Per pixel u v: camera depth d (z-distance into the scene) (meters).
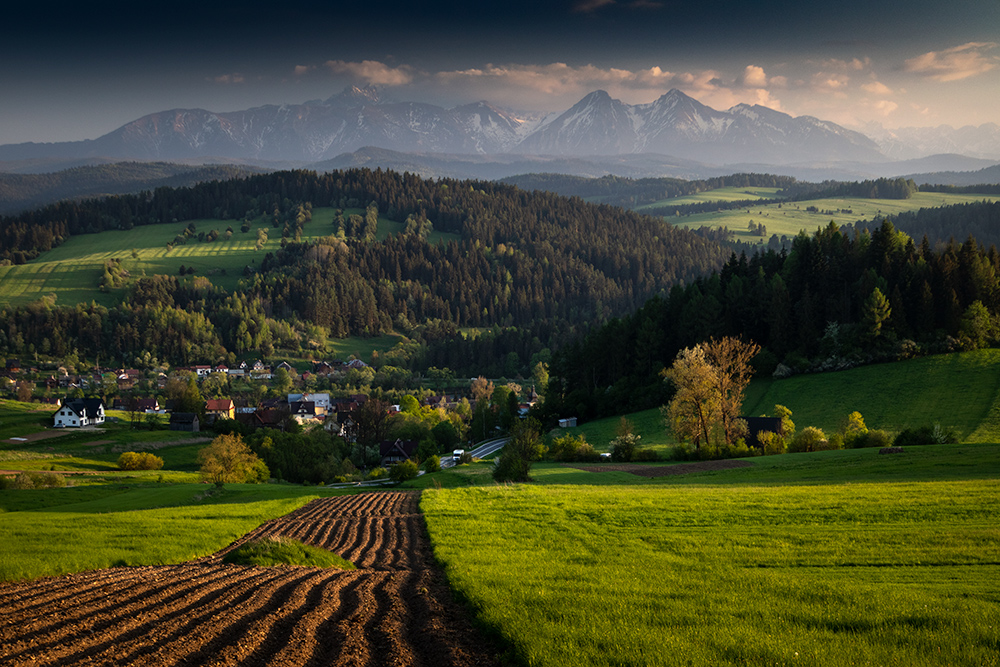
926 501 29.95
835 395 89.88
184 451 112.06
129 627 13.62
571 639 11.73
